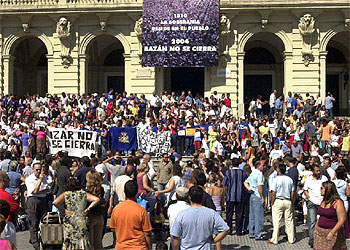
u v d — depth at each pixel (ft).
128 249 34.17
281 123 98.48
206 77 120.47
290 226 55.01
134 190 35.50
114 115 102.22
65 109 110.32
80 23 122.83
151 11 115.44
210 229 32.30
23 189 61.11
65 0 120.57
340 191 50.37
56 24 123.24
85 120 107.24
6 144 91.66
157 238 54.60
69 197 40.37
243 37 119.65
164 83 131.34
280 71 135.03
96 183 41.93
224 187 55.67
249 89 136.46
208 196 46.29
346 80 134.72
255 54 136.56
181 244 32.45
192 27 115.03
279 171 55.36
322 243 39.01
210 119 96.07
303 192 59.82
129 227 34.37
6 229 36.01
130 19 121.70
